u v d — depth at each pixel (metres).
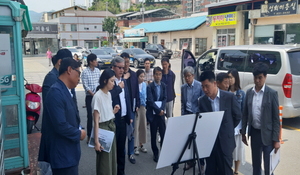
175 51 33.03
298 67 6.56
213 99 3.41
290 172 4.51
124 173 4.36
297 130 6.51
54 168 2.89
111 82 3.58
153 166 4.82
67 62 2.90
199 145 2.97
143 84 5.16
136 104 4.79
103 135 3.52
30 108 6.01
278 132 3.50
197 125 2.85
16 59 3.51
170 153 2.81
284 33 18.38
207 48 32.53
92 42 64.62
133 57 21.27
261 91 3.60
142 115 5.19
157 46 30.66
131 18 66.25
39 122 7.41
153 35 39.47
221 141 3.31
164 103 4.88
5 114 3.52
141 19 59.19
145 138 5.30
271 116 3.52
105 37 61.66
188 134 2.84
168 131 2.69
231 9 23.44
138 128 5.24
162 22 40.56
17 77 3.55
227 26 23.20
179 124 2.73
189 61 7.85
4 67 3.46
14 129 3.59
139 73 5.09
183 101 4.61
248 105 3.73
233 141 3.37
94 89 5.49
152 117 4.82
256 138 3.68
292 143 5.70
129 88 4.66
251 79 7.12
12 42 3.48
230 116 3.35
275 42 19.08
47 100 2.82
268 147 3.59
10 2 3.41
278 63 6.56
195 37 31.78
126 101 4.24
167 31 35.41
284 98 6.47
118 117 4.15
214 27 24.58
